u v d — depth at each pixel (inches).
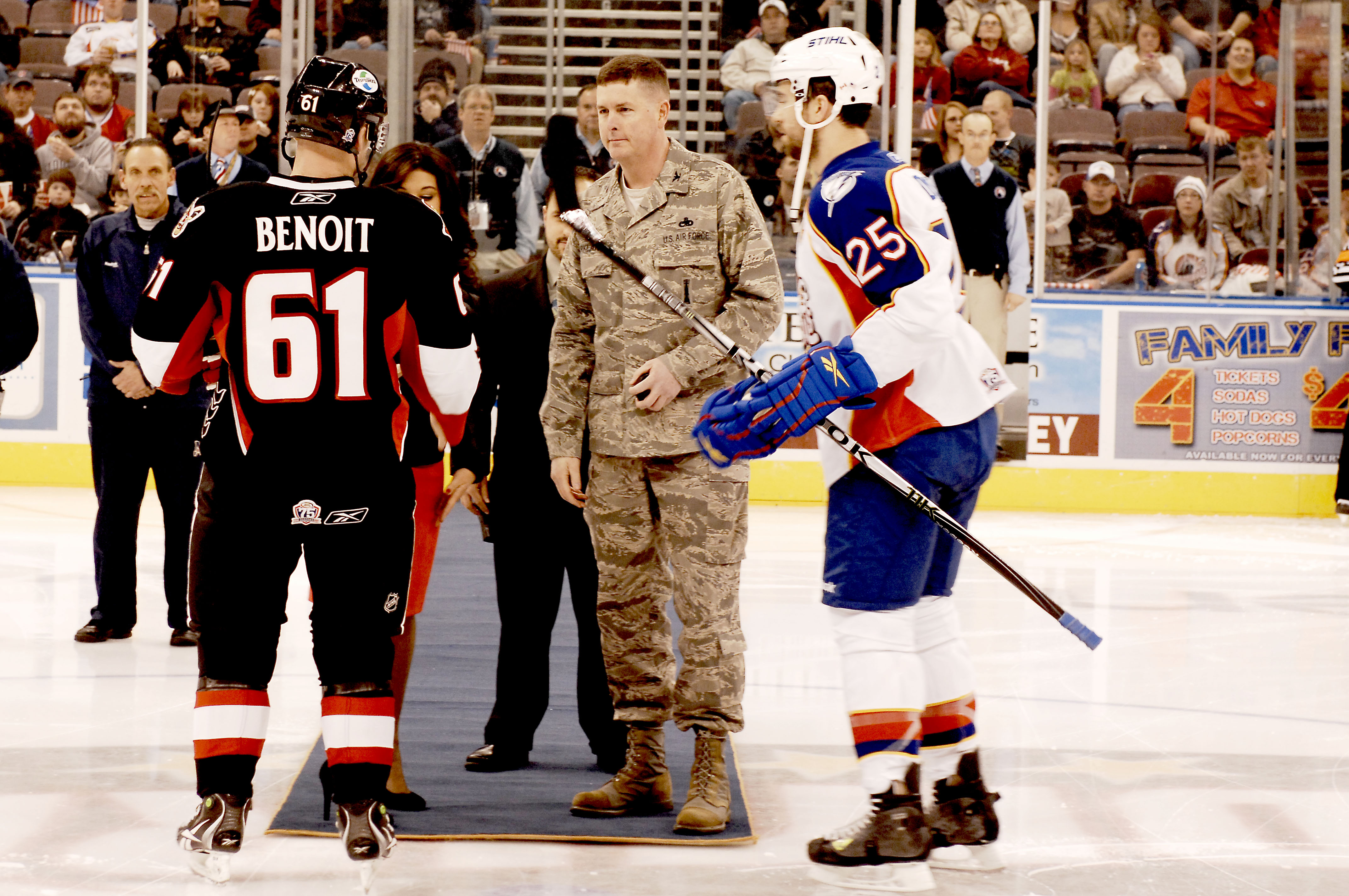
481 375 282.8
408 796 261.6
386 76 880.9
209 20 939.3
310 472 212.5
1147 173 954.1
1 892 213.9
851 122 238.1
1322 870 238.1
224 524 214.7
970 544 222.7
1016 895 223.6
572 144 301.1
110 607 428.1
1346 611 525.0
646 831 250.7
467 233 283.9
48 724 323.6
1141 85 961.5
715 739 257.0
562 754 310.8
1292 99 930.7
